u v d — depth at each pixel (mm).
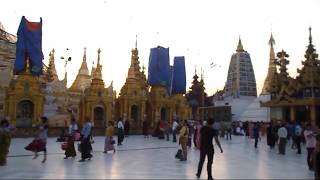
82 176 12383
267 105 58625
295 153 23859
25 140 30656
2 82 56969
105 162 16703
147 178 12117
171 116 55188
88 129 17422
